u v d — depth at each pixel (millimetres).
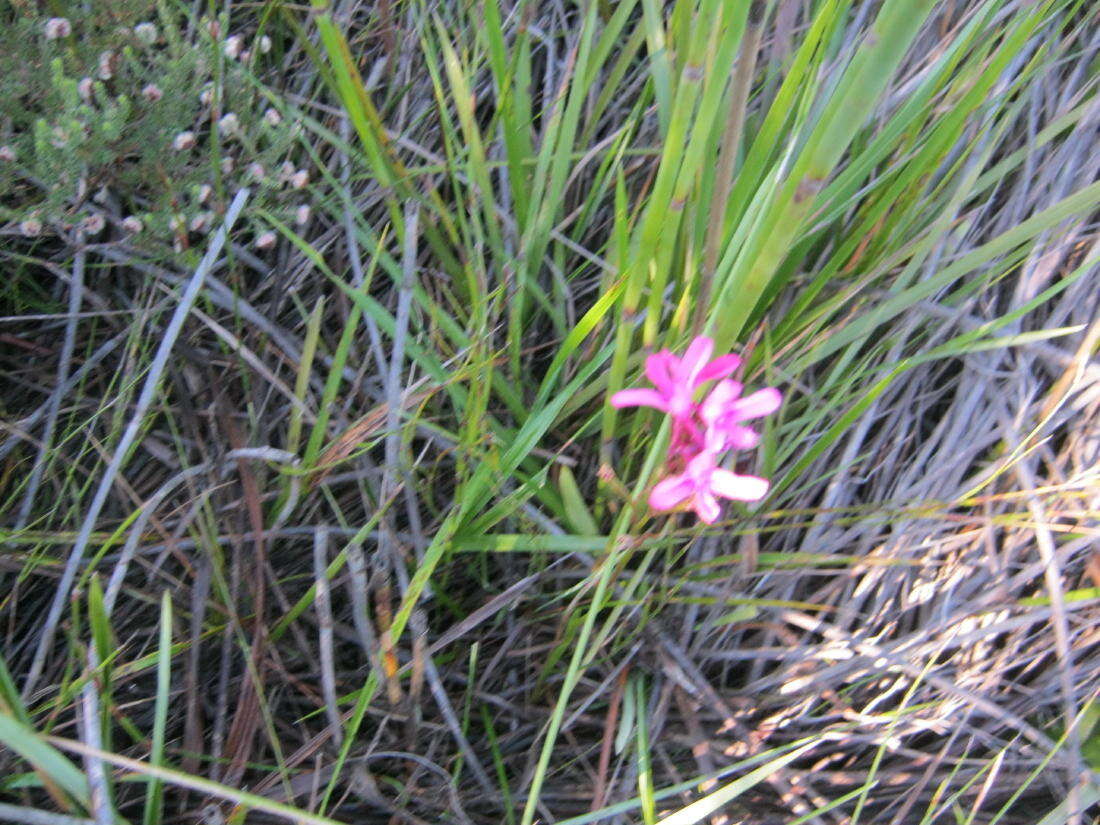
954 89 286
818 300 305
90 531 258
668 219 224
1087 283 307
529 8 270
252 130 306
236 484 290
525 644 295
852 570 294
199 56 284
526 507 287
